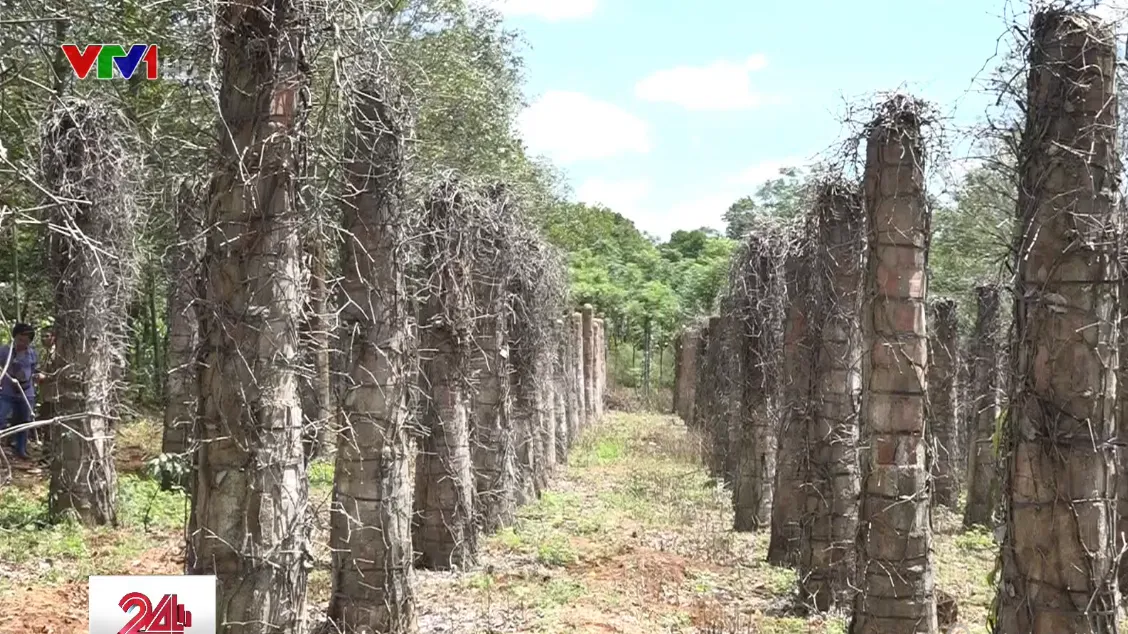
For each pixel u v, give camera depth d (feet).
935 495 40.27
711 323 57.06
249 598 13.46
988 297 36.17
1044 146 14.01
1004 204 21.33
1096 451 13.78
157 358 52.95
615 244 128.36
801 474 27.71
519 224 36.22
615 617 23.43
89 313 28.66
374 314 19.72
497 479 33.50
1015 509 14.19
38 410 38.60
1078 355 13.75
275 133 13.61
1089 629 13.70
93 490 29.22
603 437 72.90
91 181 27.25
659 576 27.84
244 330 13.52
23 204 25.11
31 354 37.45
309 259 14.84
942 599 22.85
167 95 25.40
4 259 41.32
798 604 24.54
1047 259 13.92
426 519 27.40
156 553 26.89
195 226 14.87
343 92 14.99
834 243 24.31
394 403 19.95
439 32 48.11
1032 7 14.14
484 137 48.73
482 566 28.19
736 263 40.14
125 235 27.71
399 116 19.63
